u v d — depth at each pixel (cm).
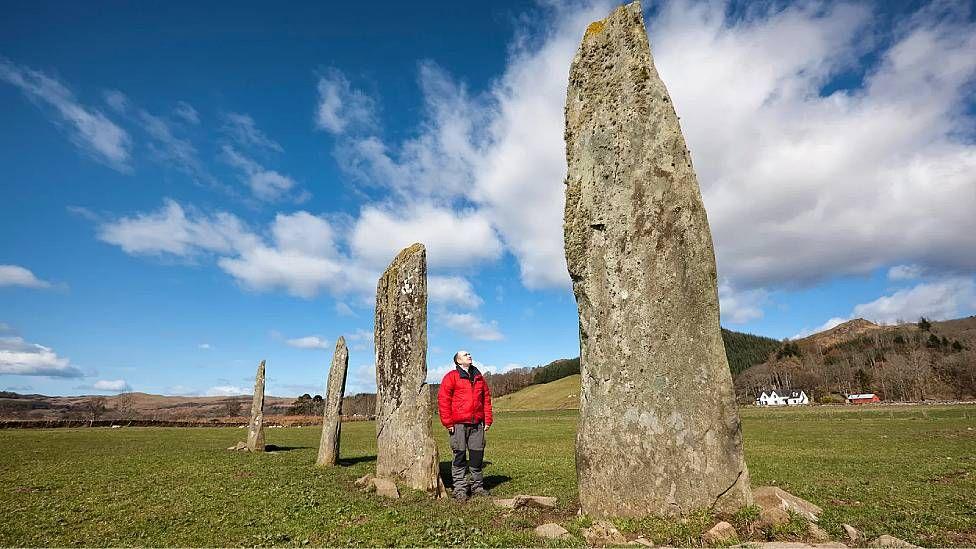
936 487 1249
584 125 961
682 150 865
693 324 816
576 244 928
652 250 856
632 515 793
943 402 9544
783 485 1306
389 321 1374
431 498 1111
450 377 1172
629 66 924
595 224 913
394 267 1405
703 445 779
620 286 871
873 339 18400
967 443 2522
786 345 19888
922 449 2306
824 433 3438
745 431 3862
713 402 787
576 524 807
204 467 1705
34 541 822
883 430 3578
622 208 891
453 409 1155
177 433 4191
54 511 1032
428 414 1239
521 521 888
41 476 1510
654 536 721
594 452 845
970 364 13312
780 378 16888
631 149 898
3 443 2928
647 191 874
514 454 2248
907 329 19125
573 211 945
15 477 1491
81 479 1441
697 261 829
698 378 799
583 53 987
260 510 1015
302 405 10688
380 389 1361
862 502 1056
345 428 5084
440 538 784
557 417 7444
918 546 717
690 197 845
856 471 1600
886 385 13662
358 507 1020
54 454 2211
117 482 1383
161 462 1866
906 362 14112
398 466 1261
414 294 1332
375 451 2394
